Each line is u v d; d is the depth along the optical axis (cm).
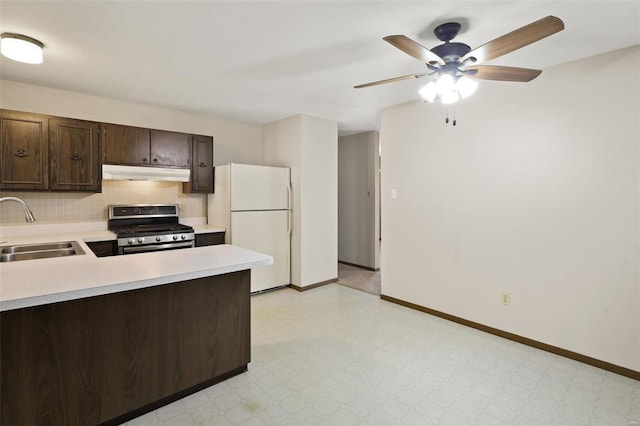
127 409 179
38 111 313
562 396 204
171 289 193
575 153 245
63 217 333
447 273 326
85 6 178
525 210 271
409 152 355
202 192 406
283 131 441
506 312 285
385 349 264
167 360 193
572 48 223
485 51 172
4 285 146
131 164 347
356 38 214
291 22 194
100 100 347
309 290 425
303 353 257
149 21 194
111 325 174
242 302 224
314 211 432
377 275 507
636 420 182
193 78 289
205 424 178
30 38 215
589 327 242
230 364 220
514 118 275
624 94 223
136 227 358
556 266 257
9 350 148
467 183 308
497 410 191
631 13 179
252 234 393
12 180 285
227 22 195
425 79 286
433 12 181
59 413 161
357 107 379
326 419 182
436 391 209
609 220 232
